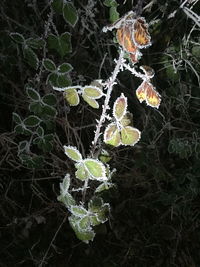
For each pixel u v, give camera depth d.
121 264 0.68
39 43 0.53
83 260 0.68
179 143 0.65
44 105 0.55
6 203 0.67
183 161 0.73
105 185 0.58
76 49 0.63
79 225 0.56
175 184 0.67
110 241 0.70
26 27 0.59
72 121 0.66
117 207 0.70
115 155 0.65
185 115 0.72
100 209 0.55
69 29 0.66
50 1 0.53
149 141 0.67
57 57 0.64
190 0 0.67
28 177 0.68
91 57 0.70
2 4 0.60
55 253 0.67
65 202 0.57
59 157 0.67
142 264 0.70
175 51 0.73
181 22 0.74
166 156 0.74
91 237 0.58
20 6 0.64
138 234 0.71
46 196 0.67
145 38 0.40
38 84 0.58
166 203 0.66
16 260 0.66
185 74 0.76
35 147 0.67
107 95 0.49
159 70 0.72
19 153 0.59
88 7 0.60
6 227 0.67
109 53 0.64
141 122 0.71
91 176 0.53
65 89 0.51
